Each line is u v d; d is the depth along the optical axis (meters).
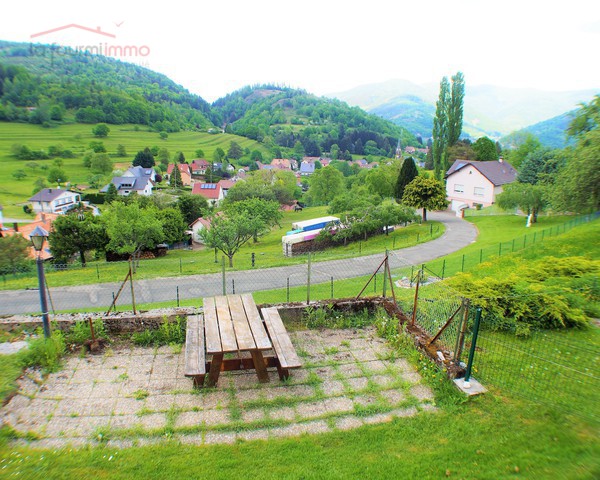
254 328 7.93
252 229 31.19
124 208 33.62
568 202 22.61
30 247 30.81
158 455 6.00
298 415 6.96
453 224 42.59
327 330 9.89
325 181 80.12
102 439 6.28
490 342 9.16
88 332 8.95
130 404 7.11
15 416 6.67
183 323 9.43
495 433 6.46
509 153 70.62
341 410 7.09
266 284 21.91
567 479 5.45
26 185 95.50
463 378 7.75
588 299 11.69
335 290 18.78
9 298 20.22
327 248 36.38
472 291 11.03
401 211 39.44
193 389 7.52
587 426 6.45
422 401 7.35
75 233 36.06
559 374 7.83
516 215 43.94
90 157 116.06
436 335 8.53
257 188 68.25
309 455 6.05
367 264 26.06
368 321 10.25
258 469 5.77
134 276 24.22
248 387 7.67
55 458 5.81
